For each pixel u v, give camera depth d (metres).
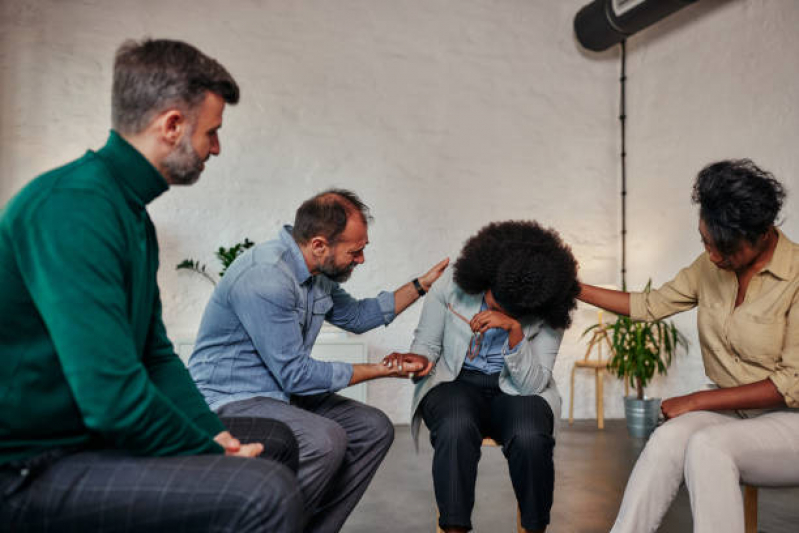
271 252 1.96
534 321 2.33
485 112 5.99
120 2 5.13
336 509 2.03
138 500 1.10
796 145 4.50
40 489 1.09
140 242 1.25
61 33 5.00
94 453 1.16
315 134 5.53
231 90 1.33
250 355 1.95
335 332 4.79
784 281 1.86
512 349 2.18
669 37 5.75
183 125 1.27
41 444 1.13
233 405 1.88
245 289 1.88
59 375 1.12
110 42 5.10
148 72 1.24
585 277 6.15
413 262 5.72
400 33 5.79
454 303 2.37
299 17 5.54
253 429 1.61
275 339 1.88
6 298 1.08
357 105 5.65
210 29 5.33
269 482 1.13
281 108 5.46
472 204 5.91
